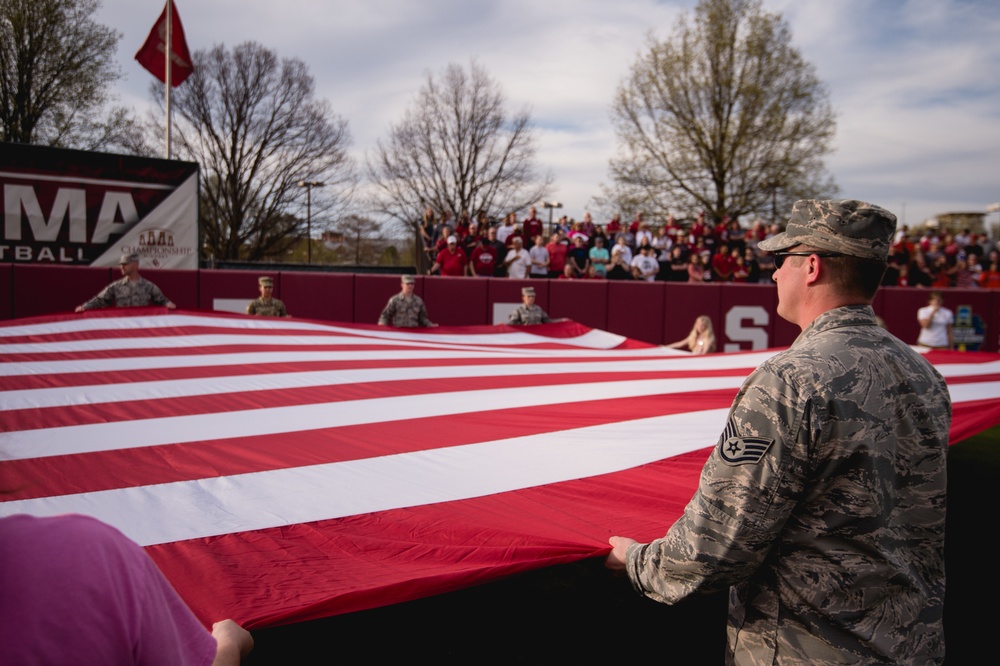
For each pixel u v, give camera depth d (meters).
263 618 1.61
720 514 1.28
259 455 2.85
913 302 13.50
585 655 2.90
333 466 2.74
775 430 1.26
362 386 4.22
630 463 2.85
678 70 25.23
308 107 32.03
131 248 9.23
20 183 8.66
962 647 2.98
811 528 1.29
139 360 4.53
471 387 4.31
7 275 8.41
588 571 3.75
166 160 9.35
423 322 7.97
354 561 1.93
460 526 2.14
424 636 3.03
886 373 1.32
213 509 2.28
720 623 3.21
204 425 3.25
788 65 24.86
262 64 31.09
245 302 9.61
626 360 5.73
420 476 2.64
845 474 1.27
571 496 2.44
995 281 17.03
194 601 1.67
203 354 4.80
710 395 4.21
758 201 25.58
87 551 0.81
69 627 0.76
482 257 12.12
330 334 5.96
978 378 4.63
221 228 31.42
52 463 2.67
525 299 8.52
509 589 3.52
